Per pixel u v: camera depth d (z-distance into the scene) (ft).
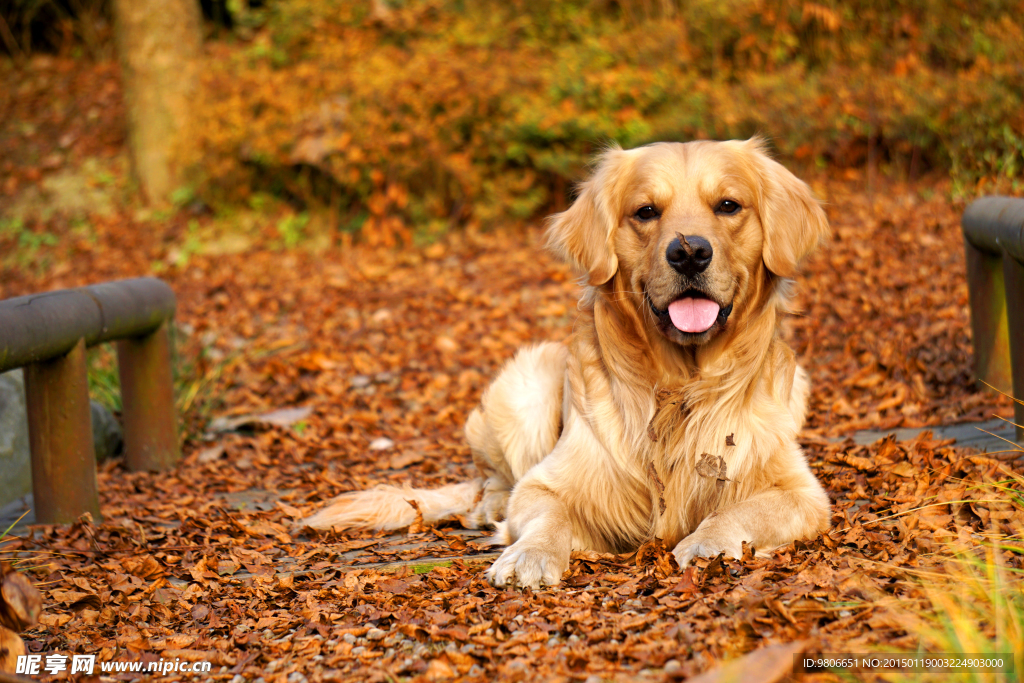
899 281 22.50
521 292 27.50
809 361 19.67
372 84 33.91
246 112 35.88
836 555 8.70
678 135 32.65
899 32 33.68
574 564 9.70
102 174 39.22
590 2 37.55
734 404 10.25
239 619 8.91
